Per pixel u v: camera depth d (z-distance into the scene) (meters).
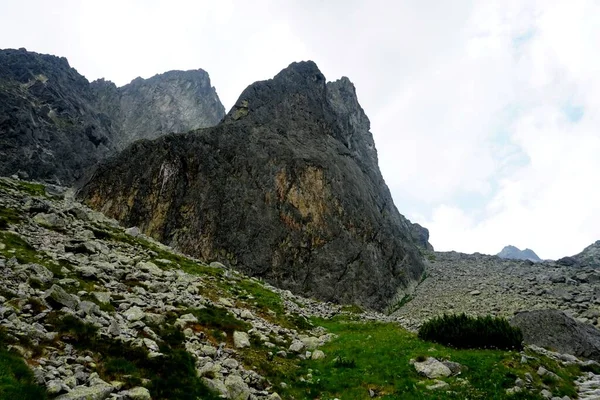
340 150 109.06
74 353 14.74
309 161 90.50
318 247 80.25
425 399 19.22
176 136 84.50
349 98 162.88
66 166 112.62
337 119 125.50
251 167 85.94
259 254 74.81
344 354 25.78
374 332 33.56
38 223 33.50
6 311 15.02
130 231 47.75
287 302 42.00
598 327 53.81
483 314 64.69
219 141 88.12
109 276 26.56
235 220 77.56
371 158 146.00
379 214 104.19
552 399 20.30
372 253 88.06
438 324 29.66
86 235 36.03
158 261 38.59
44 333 14.78
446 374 22.12
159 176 78.56
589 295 68.88
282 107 108.06
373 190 113.56
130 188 76.38
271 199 82.44
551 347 33.41
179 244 72.31
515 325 36.69
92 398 12.02
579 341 33.28
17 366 11.82
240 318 29.31
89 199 74.00
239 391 17.06
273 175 85.69
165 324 21.45
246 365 20.84
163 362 16.67
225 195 80.31
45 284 19.97
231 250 74.06
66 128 124.44
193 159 83.00
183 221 75.50
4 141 100.69
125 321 19.44
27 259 23.09
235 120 101.88
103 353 15.52
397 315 74.06
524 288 80.00
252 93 108.62
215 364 18.91
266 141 92.44
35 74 141.38
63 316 16.58
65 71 165.88
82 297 20.28
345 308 49.84
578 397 21.75
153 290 27.48
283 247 77.38
